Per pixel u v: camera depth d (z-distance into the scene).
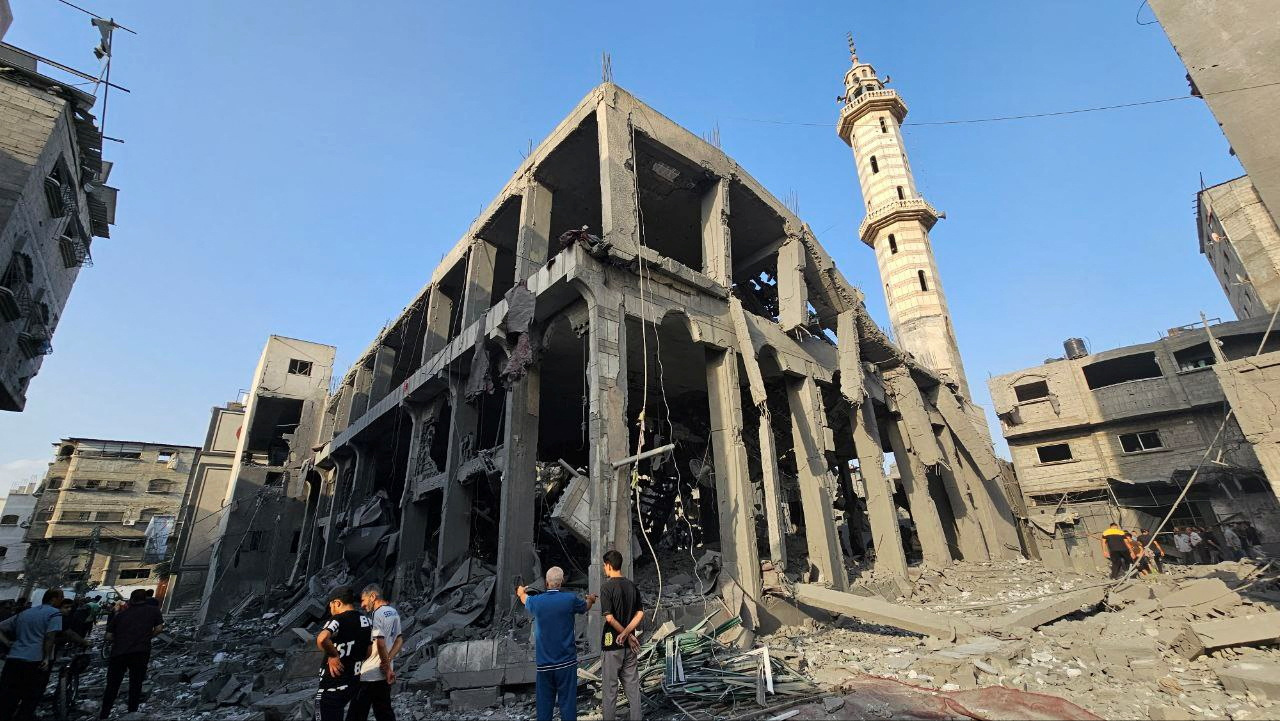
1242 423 10.52
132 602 9.74
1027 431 36.69
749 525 13.75
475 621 13.62
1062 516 32.62
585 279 13.23
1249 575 13.95
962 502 25.34
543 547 17.50
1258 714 6.20
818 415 18.17
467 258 22.06
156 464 59.91
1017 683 7.58
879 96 42.84
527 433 15.28
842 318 21.89
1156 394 32.62
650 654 8.64
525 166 18.78
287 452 41.12
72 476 55.91
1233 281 35.84
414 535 20.38
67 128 17.19
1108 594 13.23
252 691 10.61
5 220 14.52
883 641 10.76
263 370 36.16
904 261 38.50
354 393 30.83
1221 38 10.50
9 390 17.70
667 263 14.85
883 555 19.19
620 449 12.31
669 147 16.59
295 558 33.69
